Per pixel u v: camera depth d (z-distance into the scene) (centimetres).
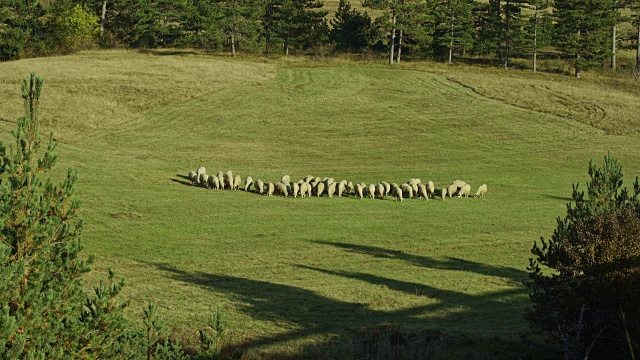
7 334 996
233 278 2527
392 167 5006
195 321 2017
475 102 6962
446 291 2444
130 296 2239
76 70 7231
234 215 3497
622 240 1599
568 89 7538
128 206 3500
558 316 1728
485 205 4016
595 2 8581
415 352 1830
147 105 6366
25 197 1176
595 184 1898
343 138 5750
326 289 2419
